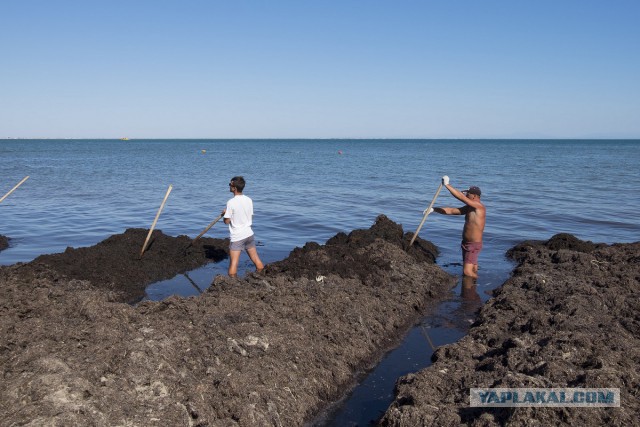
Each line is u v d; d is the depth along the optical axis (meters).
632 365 5.31
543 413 4.41
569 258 10.17
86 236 13.74
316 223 16.09
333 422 5.18
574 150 107.50
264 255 11.79
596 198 22.34
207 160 60.94
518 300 7.75
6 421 3.96
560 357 5.44
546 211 18.59
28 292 7.17
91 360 4.83
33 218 16.44
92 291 7.43
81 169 41.88
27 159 59.38
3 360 4.88
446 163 53.81
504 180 31.64
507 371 5.34
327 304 7.33
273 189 26.23
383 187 27.31
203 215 17.56
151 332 5.68
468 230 10.20
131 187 26.94
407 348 6.95
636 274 8.80
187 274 10.24
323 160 61.50
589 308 7.26
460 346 6.44
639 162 55.16
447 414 4.74
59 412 4.05
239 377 5.11
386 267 9.66
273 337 6.01
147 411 4.36
